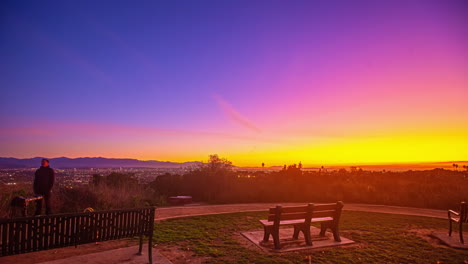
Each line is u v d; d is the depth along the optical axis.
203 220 10.05
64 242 4.88
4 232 4.32
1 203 8.83
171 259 5.98
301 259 6.11
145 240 7.41
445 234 8.37
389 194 16.50
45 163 8.96
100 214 5.27
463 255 6.59
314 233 8.45
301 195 17.25
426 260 6.20
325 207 7.48
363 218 11.09
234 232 8.44
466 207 7.58
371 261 6.09
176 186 17.89
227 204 14.98
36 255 6.17
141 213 5.79
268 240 7.54
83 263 5.60
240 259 6.03
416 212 12.75
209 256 6.20
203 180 17.94
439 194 15.15
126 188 14.44
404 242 7.64
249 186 17.94
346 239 7.79
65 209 10.68
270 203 15.50
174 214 11.20
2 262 5.70
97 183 13.90
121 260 5.81
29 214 9.24
